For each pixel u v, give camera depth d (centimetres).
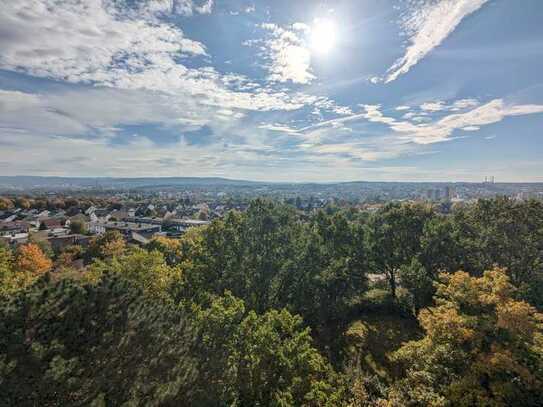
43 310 1083
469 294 1506
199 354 1350
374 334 2847
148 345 1183
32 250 4516
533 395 1256
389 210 3600
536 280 2962
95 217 13112
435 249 3186
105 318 1157
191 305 2053
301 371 1484
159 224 12438
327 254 3238
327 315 3141
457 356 1394
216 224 3114
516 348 1315
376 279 4597
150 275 2583
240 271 2800
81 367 973
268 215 3250
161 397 1027
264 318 1761
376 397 1627
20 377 865
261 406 1398
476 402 1275
